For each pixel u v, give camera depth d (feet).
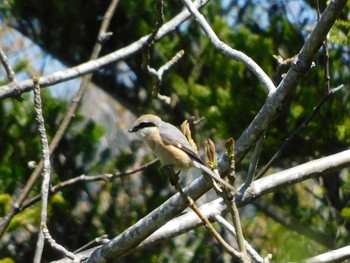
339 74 47.21
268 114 24.08
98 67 35.01
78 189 48.42
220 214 27.53
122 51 35.17
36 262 25.36
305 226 48.80
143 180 49.62
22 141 46.57
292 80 23.47
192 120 38.55
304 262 20.16
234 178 19.54
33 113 47.26
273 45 48.80
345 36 36.88
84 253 28.68
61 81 34.40
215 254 48.88
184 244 49.83
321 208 50.72
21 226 41.88
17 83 33.53
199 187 25.91
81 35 55.01
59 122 47.75
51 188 37.91
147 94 54.03
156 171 49.55
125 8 52.49
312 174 27.40
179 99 49.96
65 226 47.96
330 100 46.68
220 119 47.01
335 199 50.29
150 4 52.42
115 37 54.90
